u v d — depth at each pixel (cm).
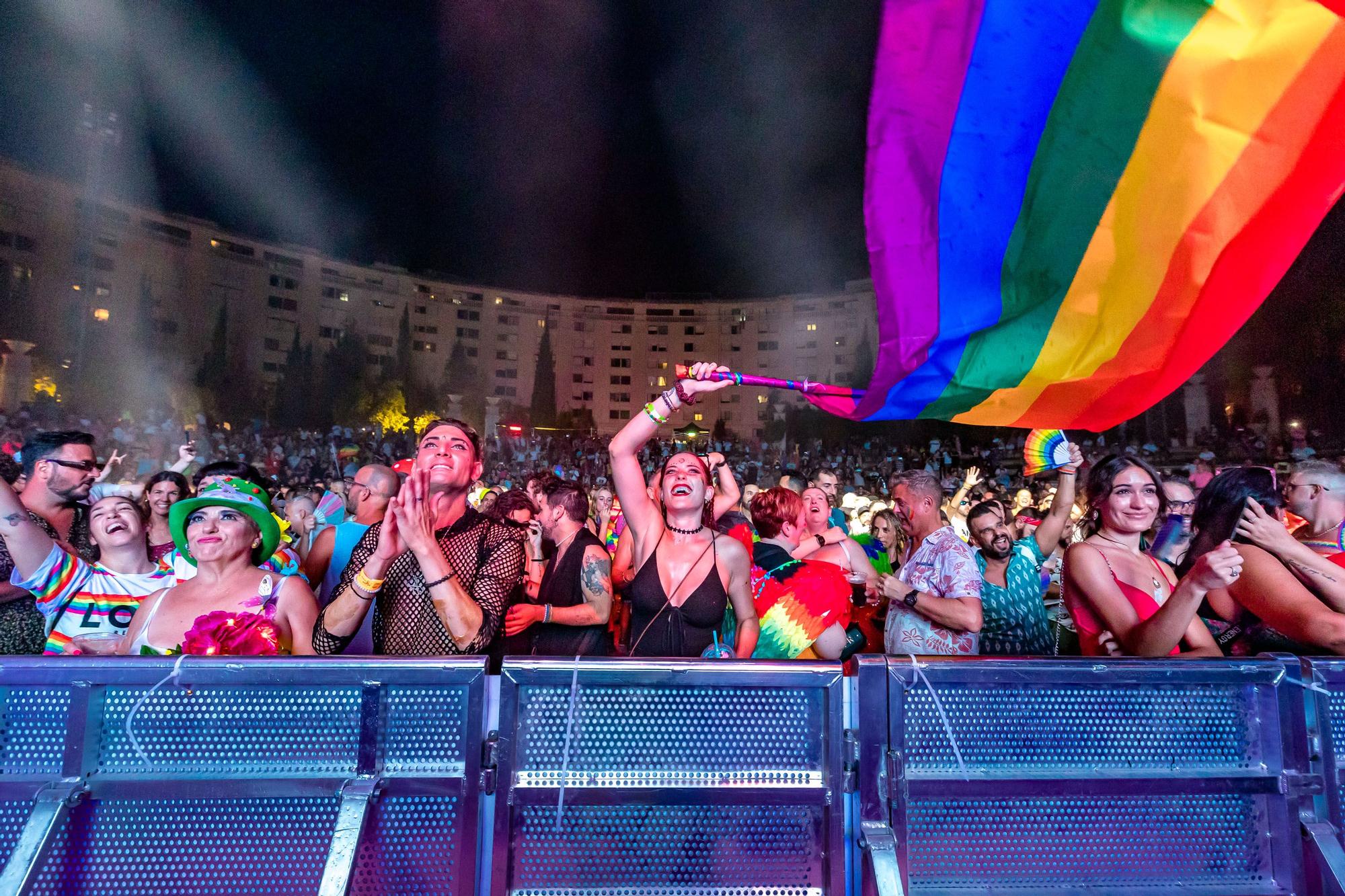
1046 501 834
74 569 287
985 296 241
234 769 168
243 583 240
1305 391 2209
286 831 171
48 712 167
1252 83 218
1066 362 238
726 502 366
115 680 166
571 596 353
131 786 164
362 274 7456
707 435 3509
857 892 176
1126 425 3038
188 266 6300
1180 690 186
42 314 5222
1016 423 245
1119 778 180
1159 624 212
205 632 208
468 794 170
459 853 169
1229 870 184
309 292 7138
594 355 8288
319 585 356
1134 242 231
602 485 1850
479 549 239
